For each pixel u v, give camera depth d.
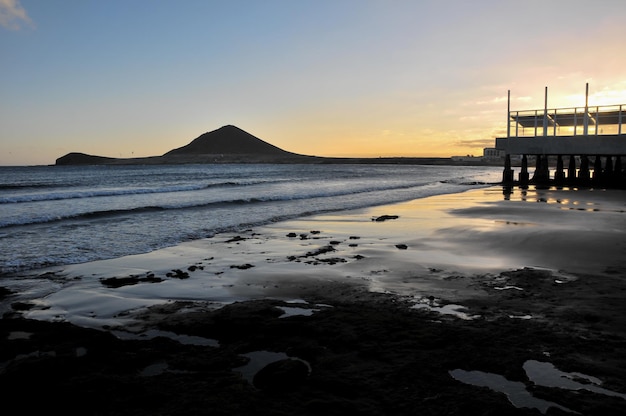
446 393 3.87
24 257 10.41
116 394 3.94
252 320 5.87
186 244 12.20
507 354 4.68
